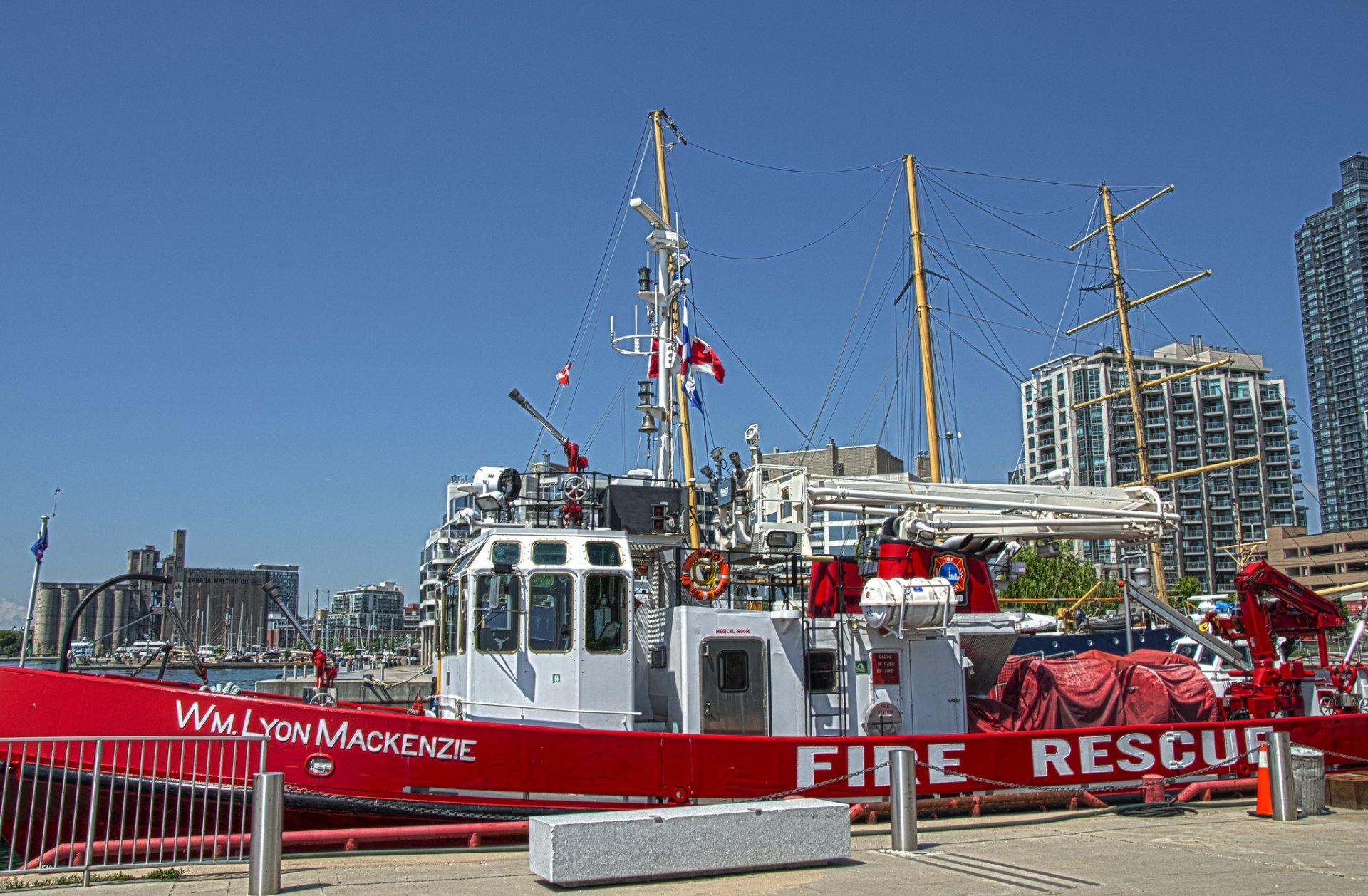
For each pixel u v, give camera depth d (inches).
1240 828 475.2
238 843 408.2
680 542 548.7
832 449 1079.6
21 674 455.8
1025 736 521.7
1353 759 589.9
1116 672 611.5
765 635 518.6
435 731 448.8
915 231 1302.9
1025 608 2354.8
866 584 534.9
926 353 1274.6
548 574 492.4
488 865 402.9
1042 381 6033.5
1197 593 3272.6
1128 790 538.6
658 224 789.2
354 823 442.3
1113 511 641.0
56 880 356.8
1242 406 5979.3
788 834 383.9
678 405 866.8
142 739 376.5
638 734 464.4
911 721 537.3
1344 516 7667.3
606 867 353.1
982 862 397.1
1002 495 631.2
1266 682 649.6
